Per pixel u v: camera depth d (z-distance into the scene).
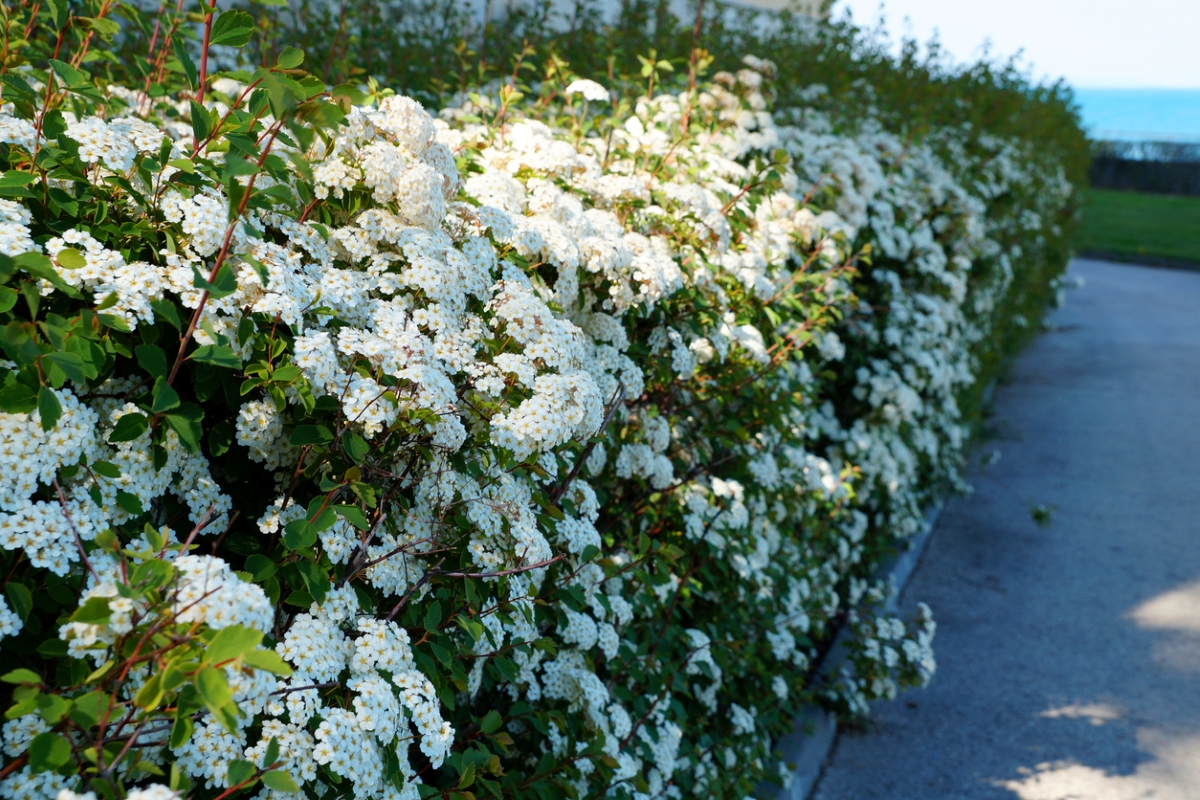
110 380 1.51
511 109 3.40
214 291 1.37
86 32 2.24
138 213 1.66
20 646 1.30
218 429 1.58
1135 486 7.38
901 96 7.88
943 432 6.63
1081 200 18.11
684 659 2.83
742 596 3.40
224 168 1.45
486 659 2.05
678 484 2.90
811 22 9.60
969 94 9.09
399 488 1.75
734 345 3.11
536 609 2.19
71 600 1.30
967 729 4.27
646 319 2.87
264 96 1.58
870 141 6.25
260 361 1.52
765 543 3.54
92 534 1.32
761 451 3.47
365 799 1.50
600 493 2.70
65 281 1.38
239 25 1.65
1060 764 4.01
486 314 2.04
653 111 3.41
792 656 4.06
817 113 6.48
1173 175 33.84
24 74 1.89
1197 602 5.44
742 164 4.24
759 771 3.18
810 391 4.01
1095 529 6.56
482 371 1.85
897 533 5.62
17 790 1.14
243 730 1.37
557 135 3.47
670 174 3.34
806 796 3.78
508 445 1.84
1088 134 22.23
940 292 6.06
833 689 4.16
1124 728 4.26
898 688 4.57
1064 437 8.63
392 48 5.16
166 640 1.14
